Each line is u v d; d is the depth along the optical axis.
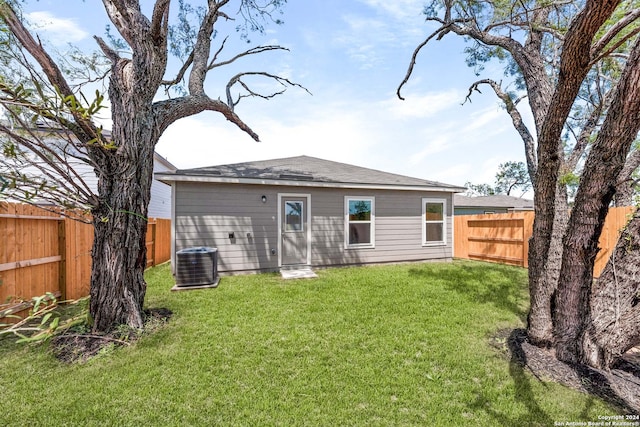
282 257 7.77
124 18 3.78
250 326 3.84
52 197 2.79
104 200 3.41
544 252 3.15
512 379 2.68
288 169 8.91
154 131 3.96
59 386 2.50
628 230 2.82
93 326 3.39
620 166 2.57
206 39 5.57
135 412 2.20
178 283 5.80
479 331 3.71
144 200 3.79
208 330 3.71
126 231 3.54
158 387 2.50
